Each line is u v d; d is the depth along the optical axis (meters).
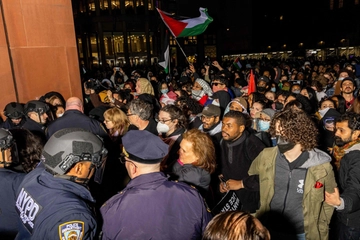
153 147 1.75
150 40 37.00
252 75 5.91
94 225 1.55
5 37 4.83
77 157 1.65
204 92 6.13
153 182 1.73
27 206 1.59
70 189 1.64
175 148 3.27
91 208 1.64
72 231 1.44
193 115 4.68
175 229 1.66
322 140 3.94
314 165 2.24
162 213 1.65
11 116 4.05
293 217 2.37
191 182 2.41
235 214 1.30
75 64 5.50
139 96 5.19
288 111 2.29
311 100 5.55
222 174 3.23
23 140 2.55
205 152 2.46
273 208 2.45
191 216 1.71
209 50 37.66
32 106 3.86
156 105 5.99
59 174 1.65
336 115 3.79
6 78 4.89
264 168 2.49
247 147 3.03
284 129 2.22
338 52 33.84
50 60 5.23
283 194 2.39
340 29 33.28
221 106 5.32
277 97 5.22
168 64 9.27
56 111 4.65
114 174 3.70
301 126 2.18
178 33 8.65
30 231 1.54
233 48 44.62
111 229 1.66
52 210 1.50
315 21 36.09
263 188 2.51
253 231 1.21
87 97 6.96
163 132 3.43
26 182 1.71
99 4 33.12
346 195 2.22
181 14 35.19
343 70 6.39
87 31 34.75
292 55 39.09
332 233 3.12
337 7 33.31
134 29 34.66
